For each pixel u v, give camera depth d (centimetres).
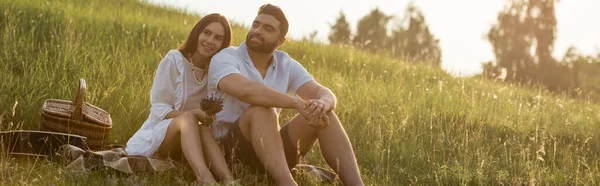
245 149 526
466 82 1396
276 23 532
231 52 541
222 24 547
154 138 525
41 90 742
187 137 497
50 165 507
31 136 537
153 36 1242
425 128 835
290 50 1391
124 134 685
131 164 510
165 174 514
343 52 1466
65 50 891
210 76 534
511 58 4122
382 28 4684
